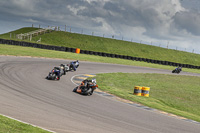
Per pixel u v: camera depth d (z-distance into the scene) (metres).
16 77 27.05
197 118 24.78
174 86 47.84
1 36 123.62
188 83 54.50
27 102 16.75
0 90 18.77
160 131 16.16
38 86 24.45
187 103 34.66
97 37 131.88
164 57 125.06
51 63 47.19
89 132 12.91
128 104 24.56
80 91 25.09
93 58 72.06
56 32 123.00
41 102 17.73
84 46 112.88
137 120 18.14
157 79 53.53
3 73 27.80
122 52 116.56
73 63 44.81
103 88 31.88
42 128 11.81
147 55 121.50
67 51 80.38
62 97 21.42
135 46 133.12
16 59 43.25
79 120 14.93
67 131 12.36
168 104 31.42
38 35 113.62
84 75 41.78
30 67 37.34
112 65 64.81
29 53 55.31
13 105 15.11
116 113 19.22
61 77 34.66
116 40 136.88
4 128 10.45
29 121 12.67
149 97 32.75
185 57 133.75
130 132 14.52
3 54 45.56
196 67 99.75
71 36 122.81
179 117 22.80
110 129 14.30
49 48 76.88
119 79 45.00
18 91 19.94
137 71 61.94
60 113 15.70
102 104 21.91
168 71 74.00
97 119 16.11
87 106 19.77
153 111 23.31
